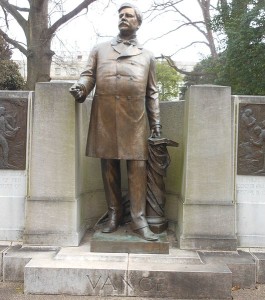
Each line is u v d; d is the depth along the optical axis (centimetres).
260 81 1143
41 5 1215
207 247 457
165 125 556
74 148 463
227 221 460
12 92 482
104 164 478
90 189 547
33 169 464
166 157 487
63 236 460
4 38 1259
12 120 483
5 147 484
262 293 405
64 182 464
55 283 389
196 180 462
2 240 484
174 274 385
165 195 534
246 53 1126
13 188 487
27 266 392
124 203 511
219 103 461
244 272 418
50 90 461
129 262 411
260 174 483
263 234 483
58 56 1374
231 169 468
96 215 558
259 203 484
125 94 440
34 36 1235
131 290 387
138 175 456
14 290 400
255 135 483
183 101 535
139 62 448
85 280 388
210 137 461
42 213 462
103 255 421
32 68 1241
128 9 454
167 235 509
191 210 460
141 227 450
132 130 445
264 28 1081
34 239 461
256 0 1222
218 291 384
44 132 462
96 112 451
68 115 462
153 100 470
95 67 461
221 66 1334
